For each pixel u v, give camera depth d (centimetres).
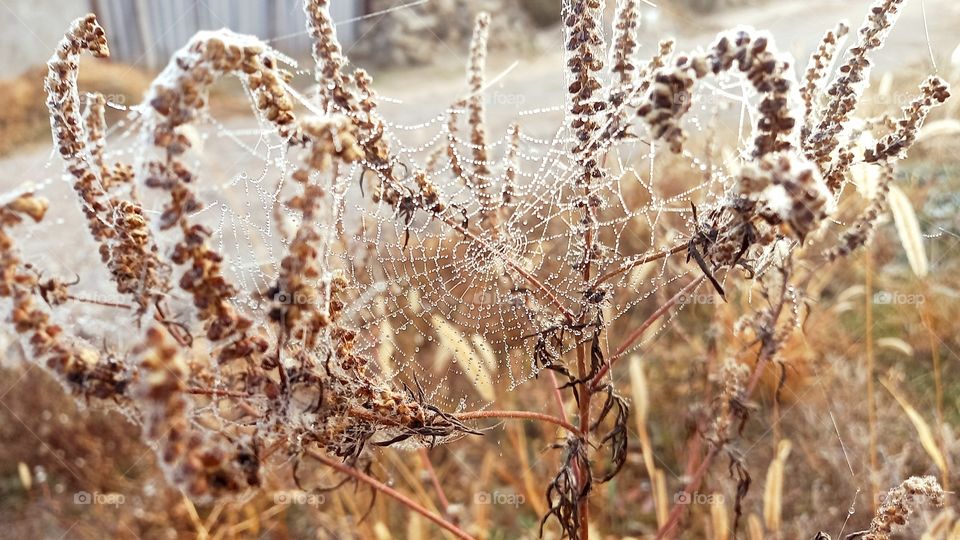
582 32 33
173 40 201
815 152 33
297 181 26
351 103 32
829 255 44
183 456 23
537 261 50
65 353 26
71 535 72
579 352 38
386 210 59
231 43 26
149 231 29
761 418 67
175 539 71
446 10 217
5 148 153
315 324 28
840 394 68
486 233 42
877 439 63
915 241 47
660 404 72
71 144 31
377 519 63
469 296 52
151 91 25
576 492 36
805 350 68
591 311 37
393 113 145
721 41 26
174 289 29
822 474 63
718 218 31
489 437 73
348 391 31
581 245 38
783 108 26
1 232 26
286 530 69
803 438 65
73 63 31
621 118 33
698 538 61
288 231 29
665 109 25
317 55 32
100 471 76
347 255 49
